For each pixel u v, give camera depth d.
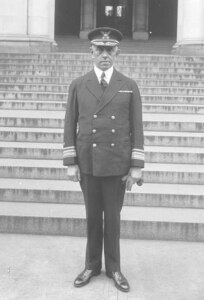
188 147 8.75
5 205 6.73
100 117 4.45
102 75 4.50
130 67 13.25
